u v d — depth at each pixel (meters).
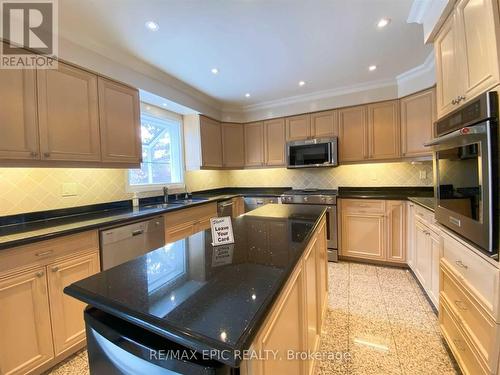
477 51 1.17
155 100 2.94
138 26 1.87
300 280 1.08
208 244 1.21
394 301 2.20
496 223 1.04
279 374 0.79
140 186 2.97
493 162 1.04
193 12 1.73
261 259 0.97
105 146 2.15
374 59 2.55
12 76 1.56
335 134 3.48
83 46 1.97
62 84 1.83
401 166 3.41
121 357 0.65
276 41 2.14
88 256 1.75
